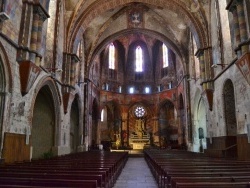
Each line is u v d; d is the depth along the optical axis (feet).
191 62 88.69
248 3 41.19
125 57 138.10
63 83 65.77
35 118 61.87
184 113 101.71
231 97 55.62
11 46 38.86
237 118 47.32
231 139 53.42
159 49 136.36
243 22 41.68
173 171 21.27
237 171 21.72
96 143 115.24
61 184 15.74
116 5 75.00
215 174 19.12
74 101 84.38
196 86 81.92
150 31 97.04
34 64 42.34
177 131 121.08
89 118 99.71
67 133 68.33
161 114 131.03
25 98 43.19
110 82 129.90
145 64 140.46
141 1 74.43
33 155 59.67
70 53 68.13
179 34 91.97
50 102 62.08
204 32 66.23
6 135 36.70
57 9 61.62
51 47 59.36
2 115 36.22
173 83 122.72
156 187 31.37
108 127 129.80
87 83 92.53
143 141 127.95
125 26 95.40
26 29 42.39
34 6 44.37
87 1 70.38
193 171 21.43
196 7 66.90
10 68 38.11
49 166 26.43
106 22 88.99
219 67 58.85
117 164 38.81
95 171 22.07
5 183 16.47
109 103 129.90
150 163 50.26
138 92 136.98
